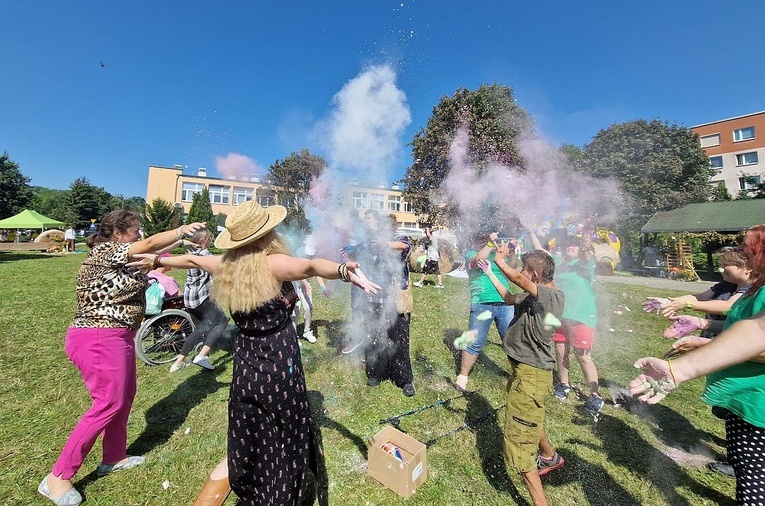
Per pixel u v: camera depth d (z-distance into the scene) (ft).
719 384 5.20
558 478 7.80
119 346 6.93
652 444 9.12
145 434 9.02
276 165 78.13
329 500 7.02
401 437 8.18
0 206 102.42
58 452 8.18
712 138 115.65
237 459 5.71
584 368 10.56
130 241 7.53
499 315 11.28
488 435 9.23
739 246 8.00
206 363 12.28
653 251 59.52
